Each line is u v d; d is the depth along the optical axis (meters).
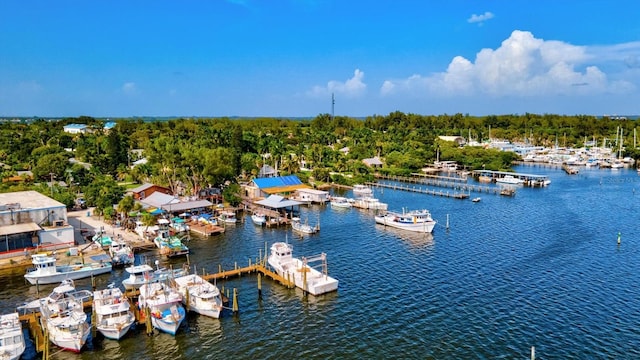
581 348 51.56
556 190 159.25
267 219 113.00
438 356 50.47
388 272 75.81
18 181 145.50
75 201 121.19
